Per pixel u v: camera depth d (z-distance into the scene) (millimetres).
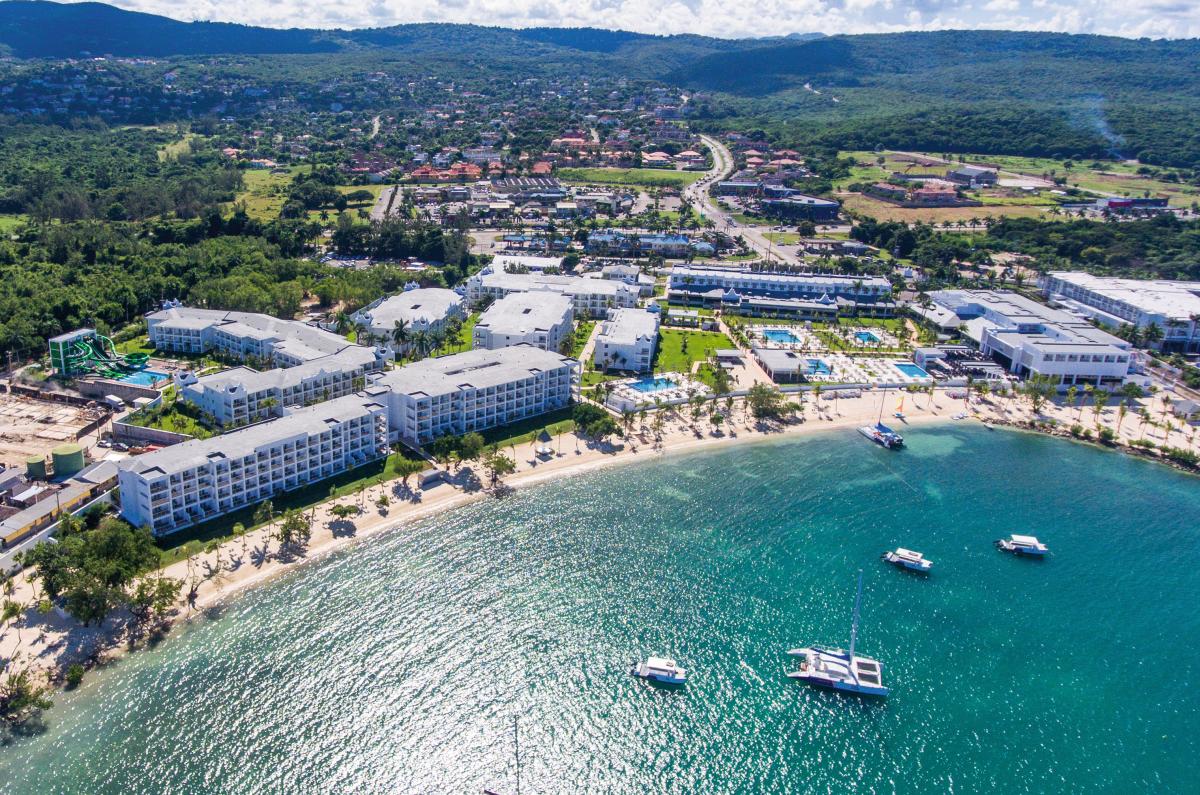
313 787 166750
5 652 192625
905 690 198500
